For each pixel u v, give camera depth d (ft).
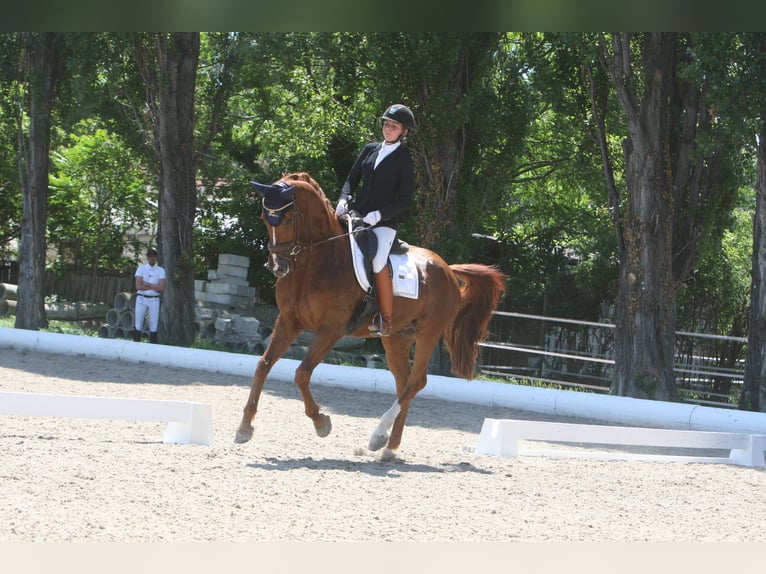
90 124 110.11
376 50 64.18
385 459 28.73
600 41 54.90
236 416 37.86
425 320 30.96
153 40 74.59
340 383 53.01
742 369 71.26
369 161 29.27
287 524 19.63
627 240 56.65
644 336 55.36
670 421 44.39
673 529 22.20
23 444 26.43
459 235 67.56
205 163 93.97
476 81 68.69
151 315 69.31
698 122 59.26
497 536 19.97
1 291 99.45
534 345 83.51
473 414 45.85
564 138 85.71
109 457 25.31
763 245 49.73
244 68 83.30
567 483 27.40
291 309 27.86
